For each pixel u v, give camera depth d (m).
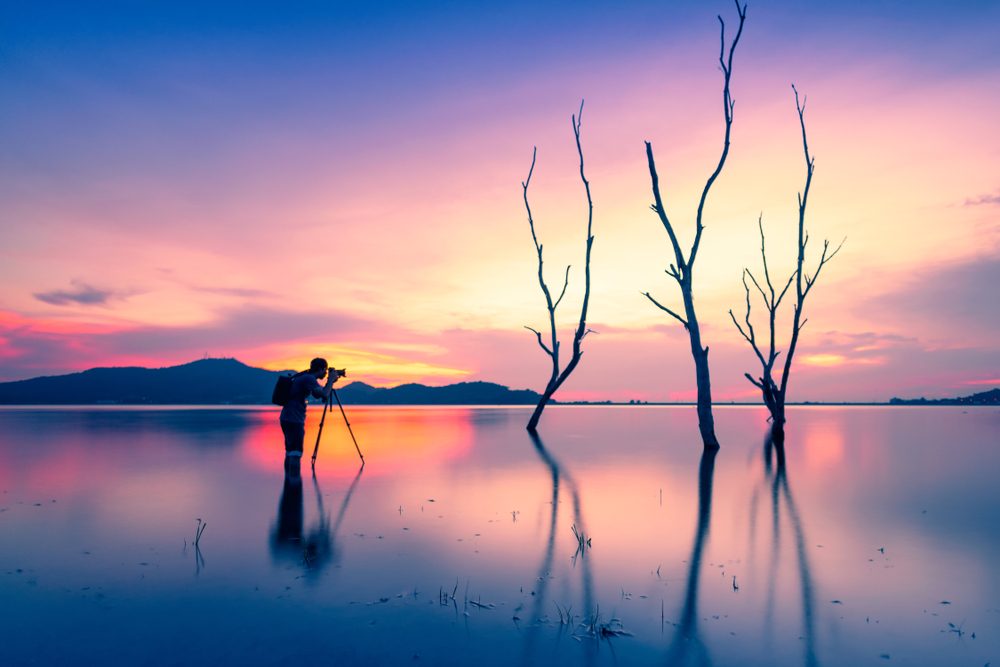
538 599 3.20
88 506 5.84
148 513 5.50
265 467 9.07
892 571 3.74
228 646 2.57
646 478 8.07
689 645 2.61
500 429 21.31
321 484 7.37
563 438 16.45
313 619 2.89
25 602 3.11
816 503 6.16
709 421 13.07
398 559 3.96
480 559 3.98
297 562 3.88
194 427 20.45
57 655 2.47
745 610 3.05
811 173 15.52
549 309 20.45
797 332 15.77
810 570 3.76
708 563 3.91
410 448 12.89
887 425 26.27
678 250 13.84
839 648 2.59
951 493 6.84
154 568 3.73
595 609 3.05
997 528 4.97
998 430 21.28
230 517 5.32
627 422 28.89
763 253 16.77
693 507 5.93
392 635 2.70
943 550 4.25
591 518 5.36
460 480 7.79
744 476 8.32
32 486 7.13
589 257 19.47
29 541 4.43
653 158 13.96
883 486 7.42
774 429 15.79
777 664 2.44
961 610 3.07
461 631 2.75
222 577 3.55
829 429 22.44
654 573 3.68
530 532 4.79
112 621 2.85
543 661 2.45
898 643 2.65
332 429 21.11
